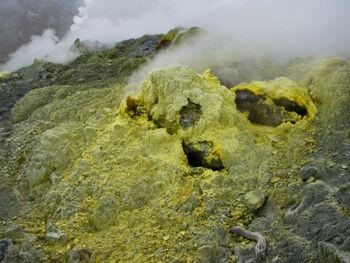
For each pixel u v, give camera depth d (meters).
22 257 5.59
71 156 7.09
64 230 5.97
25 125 8.70
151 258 5.46
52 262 5.60
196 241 5.53
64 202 6.34
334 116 7.00
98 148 6.98
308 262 5.01
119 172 6.61
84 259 5.55
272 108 7.37
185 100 7.16
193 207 5.95
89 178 6.59
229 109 7.20
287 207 5.80
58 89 9.86
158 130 7.07
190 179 6.39
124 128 7.19
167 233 5.71
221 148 6.65
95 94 8.89
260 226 5.68
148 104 7.50
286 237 5.35
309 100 7.40
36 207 6.53
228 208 5.95
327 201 5.56
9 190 7.04
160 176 6.41
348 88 7.27
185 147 6.87
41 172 6.94
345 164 6.17
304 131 6.95
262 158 6.61
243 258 5.34
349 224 5.11
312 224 5.36
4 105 10.34
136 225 5.91
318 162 6.31
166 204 6.08
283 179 6.24
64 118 8.34
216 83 7.76
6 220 6.34
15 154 7.71
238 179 6.34
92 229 6.04
